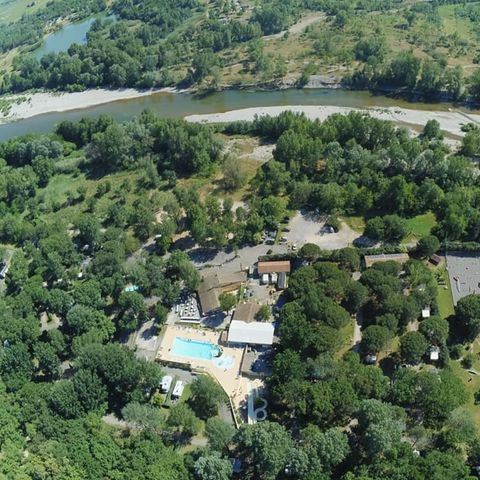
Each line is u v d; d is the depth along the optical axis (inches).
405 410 4980.3
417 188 7313.0
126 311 6407.5
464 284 6259.8
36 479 4628.4
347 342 5772.6
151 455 4722.0
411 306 5649.6
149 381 5438.0
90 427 5054.1
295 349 5502.0
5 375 5664.4
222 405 5428.2
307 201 7667.3
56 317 6643.7
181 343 6097.4
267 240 7185.0
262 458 4485.7
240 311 6156.5
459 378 5196.9
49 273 7140.8
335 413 4842.5
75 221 7849.4
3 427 5078.7
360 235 7101.4
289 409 5236.2
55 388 5260.8
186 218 7677.2
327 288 5910.4
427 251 6501.0
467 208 6825.8
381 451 4446.4
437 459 4288.9
